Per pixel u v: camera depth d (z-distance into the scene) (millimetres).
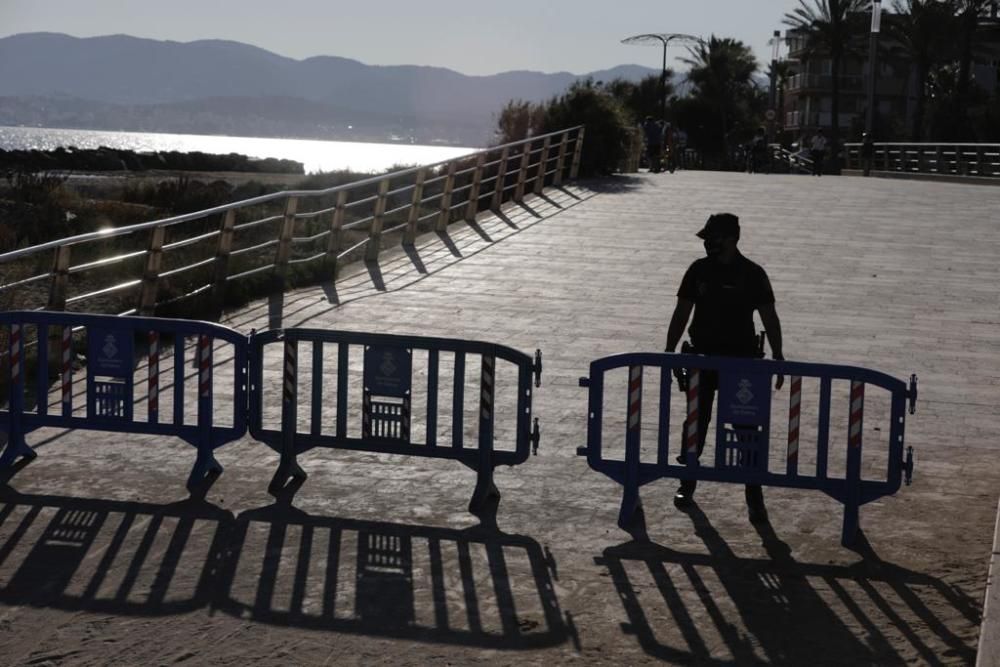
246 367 7832
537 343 12453
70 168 48875
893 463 6785
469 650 5285
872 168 47844
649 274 16859
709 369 7035
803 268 17406
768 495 7715
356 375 11094
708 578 6207
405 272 17281
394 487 7793
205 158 54969
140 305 12797
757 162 46406
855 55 74625
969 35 63781
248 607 5758
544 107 33531
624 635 5469
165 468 8164
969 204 25531
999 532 6621
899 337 12922
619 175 33156
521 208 24750
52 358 11344
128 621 5578
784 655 5254
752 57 89500
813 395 10414
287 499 7504
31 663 5113
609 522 7156
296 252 20703
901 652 5285
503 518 7195
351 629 5508
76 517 7109
